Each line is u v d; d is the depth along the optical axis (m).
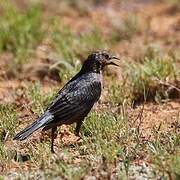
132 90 14.80
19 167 11.27
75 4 23.08
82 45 18.44
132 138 12.12
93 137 11.88
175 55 16.88
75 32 20.36
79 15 22.44
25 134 11.25
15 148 12.05
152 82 14.88
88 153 11.53
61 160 11.13
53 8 22.89
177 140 11.81
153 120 13.42
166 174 10.58
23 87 15.91
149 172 10.77
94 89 12.23
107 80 15.98
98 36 19.17
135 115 13.70
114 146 11.41
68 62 17.09
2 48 18.75
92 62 12.50
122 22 20.80
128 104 14.19
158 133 12.22
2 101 14.90
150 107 14.22
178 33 20.17
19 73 17.09
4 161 11.48
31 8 20.95
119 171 10.65
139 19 21.81
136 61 17.33
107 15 22.28
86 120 12.73
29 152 11.73
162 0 23.45
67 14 22.50
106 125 12.45
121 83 15.34
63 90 12.09
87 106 12.09
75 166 11.00
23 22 19.47
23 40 18.81
